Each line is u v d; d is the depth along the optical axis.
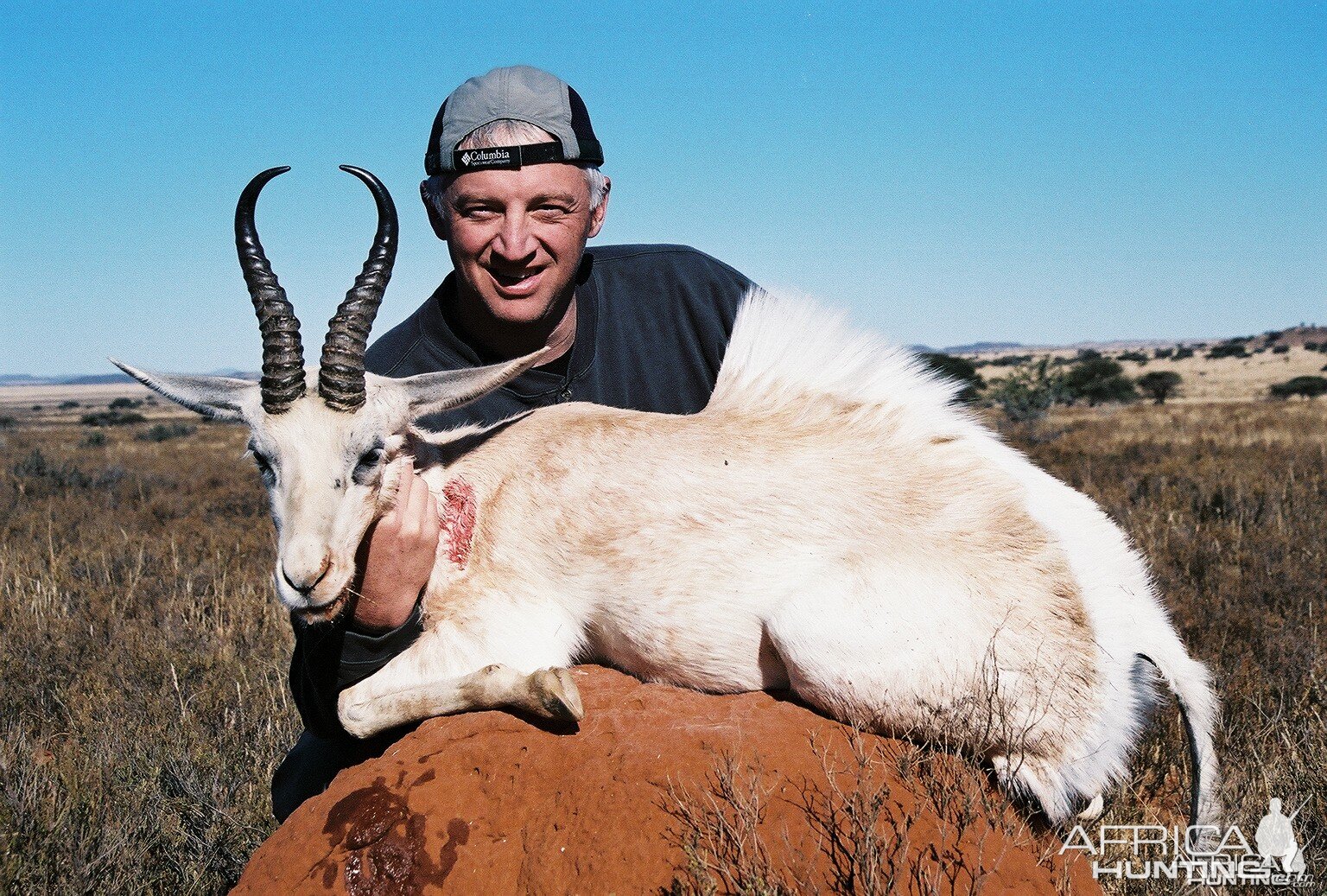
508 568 1.38
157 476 6.64
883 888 1.06
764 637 1.31
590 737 1.20
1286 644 2.07
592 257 1.66
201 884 1.52
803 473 1.33
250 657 2.30
